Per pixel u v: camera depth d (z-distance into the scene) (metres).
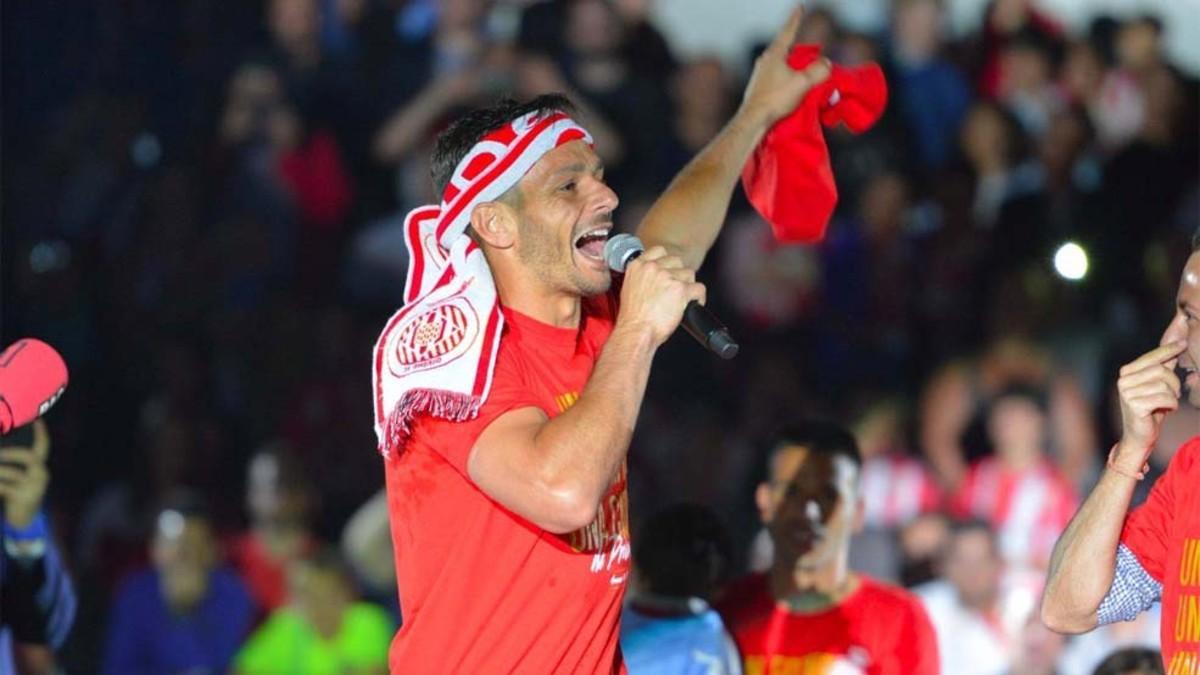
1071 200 35.88
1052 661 27.05
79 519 32.25
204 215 35.22
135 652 28.86
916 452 32.66
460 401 13.47
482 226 14.41
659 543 18.45
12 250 34.84
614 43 37.03
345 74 36.69
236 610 29.17
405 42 37.47
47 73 37.16
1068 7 42.22
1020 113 38.72
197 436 32.41
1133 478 14.38
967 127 37.03
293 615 28.56
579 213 14.37
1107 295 34.75
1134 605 14.70
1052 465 30.98
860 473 19.62
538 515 13.18
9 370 14.98
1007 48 39.22
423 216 14.91
